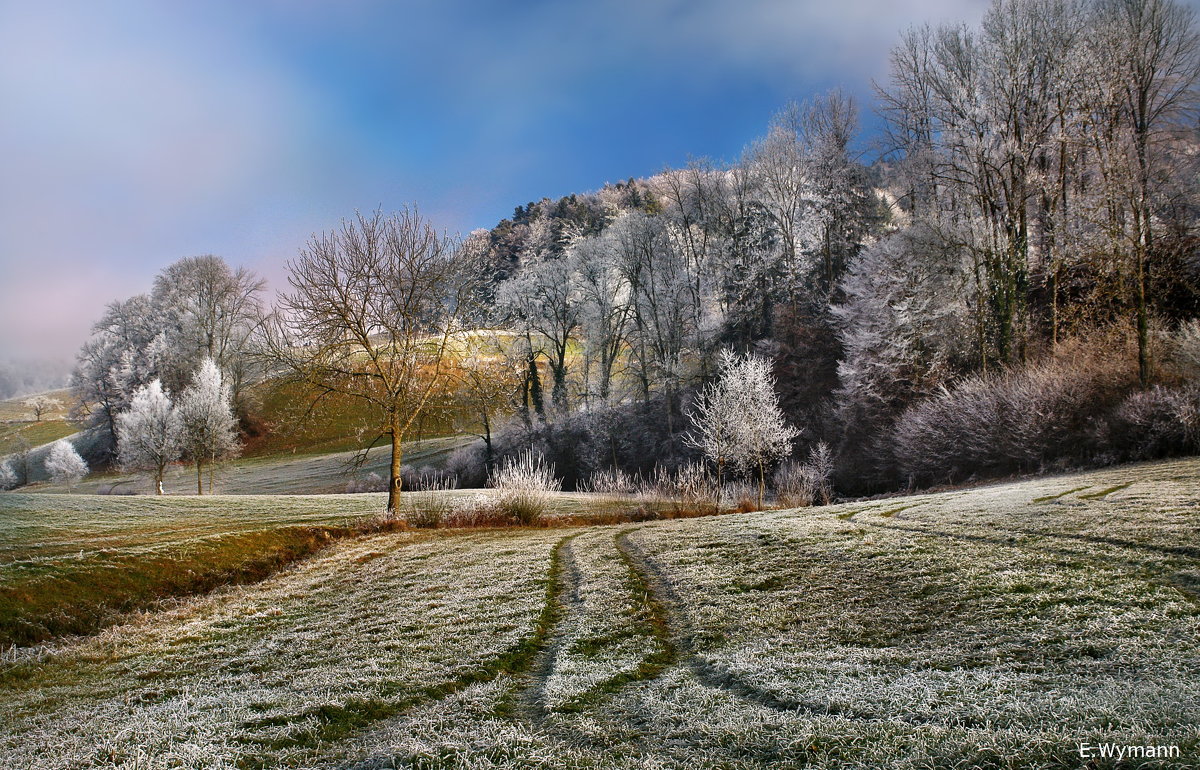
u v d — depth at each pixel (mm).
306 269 21344
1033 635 6555
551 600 10422
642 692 6102
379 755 5141
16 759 5832
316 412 23422
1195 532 9469
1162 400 23312
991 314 35031
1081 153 33812
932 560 9969
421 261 22312
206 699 7152
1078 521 11367
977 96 33938
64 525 20156
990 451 29656
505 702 6254
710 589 9930
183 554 15273
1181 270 31266
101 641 10711
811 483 28766
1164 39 33125
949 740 4332
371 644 8945
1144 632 6195
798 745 4613
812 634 7539
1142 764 3682
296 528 18953
